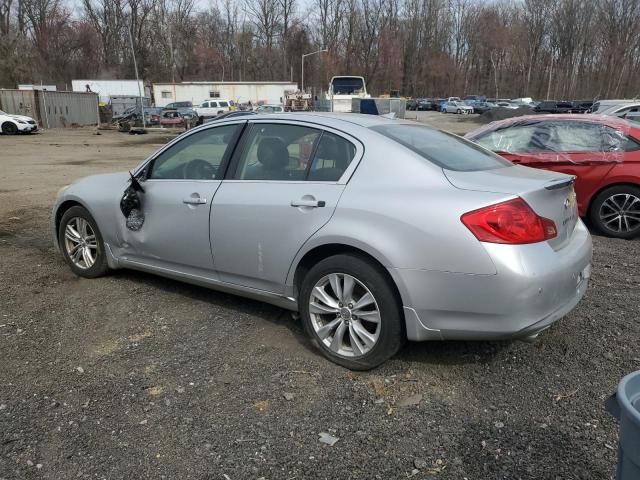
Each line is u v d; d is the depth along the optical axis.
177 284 4.81
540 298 2.88
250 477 2.45
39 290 4.67
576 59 76.19
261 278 3.71
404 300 3.07
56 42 78.12
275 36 86.38
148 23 82.06
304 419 2.87
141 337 3.80
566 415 2.90
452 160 3.42
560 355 3.53
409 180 3.17
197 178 4.11
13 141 26.64
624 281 4.96
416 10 86.44
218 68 86.00
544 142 6.88
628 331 3.86
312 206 3.37
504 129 7.19
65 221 5.00
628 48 67.12
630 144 6.50
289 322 4.03
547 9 78.62
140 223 4.39
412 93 88.81
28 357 3.50
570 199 3.42
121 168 15.08
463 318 2.97
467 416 2.89
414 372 3.33
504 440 2.70
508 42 83.44
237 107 46.75
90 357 3.51
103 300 4.45
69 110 41.88
